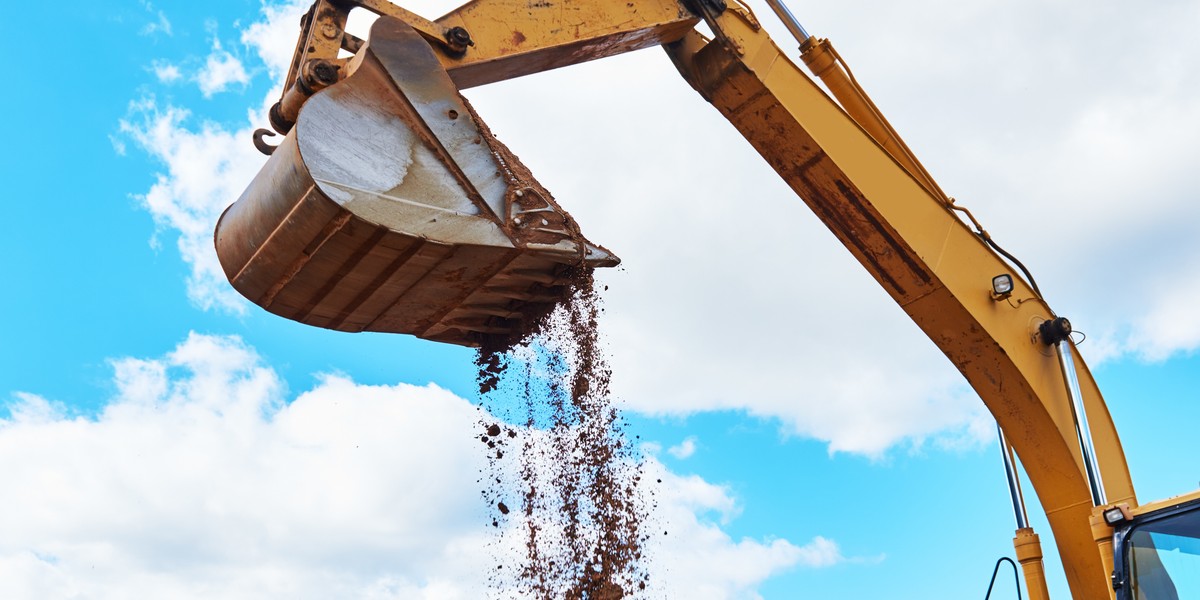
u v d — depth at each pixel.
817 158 6.83
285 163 4.88
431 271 5.27
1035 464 6.97
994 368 6.91
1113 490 7.02
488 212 5.21
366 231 4.84
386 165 4.97
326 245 4.92
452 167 5.15
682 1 6.66
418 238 4.93
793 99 6.80
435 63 5.27
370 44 5.12
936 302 6.93
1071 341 6.96
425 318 5.83
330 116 4.91
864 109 7.29
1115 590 5.00
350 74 5.16
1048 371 6.98
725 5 6.75
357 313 5.61
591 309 5.96
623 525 6.27
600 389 6.35
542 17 6.03
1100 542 5.27
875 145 6.96
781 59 6.85
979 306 6.89
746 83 6.75
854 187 6.81
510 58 5.83
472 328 6.22
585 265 5.68
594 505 6.30
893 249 6.89
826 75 7.26
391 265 5.15
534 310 6.08
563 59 6.20
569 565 6.27
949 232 7.01
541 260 5.53
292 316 5.52
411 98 5.14
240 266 5.24
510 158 5.52
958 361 7.06
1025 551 6.62
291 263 5.11
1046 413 6.84
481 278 5.43
